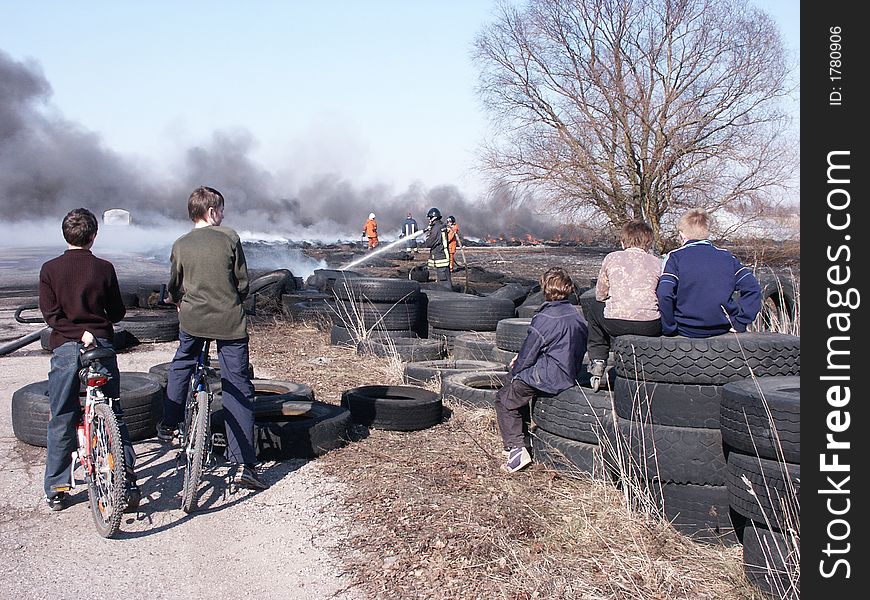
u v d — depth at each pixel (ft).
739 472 15.81
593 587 15.51
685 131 116.16
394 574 16.12
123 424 18.88
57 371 18.48
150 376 26.61
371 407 25.81
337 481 21.29
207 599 15.35
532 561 16.46
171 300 21.21
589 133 122.83
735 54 112.98
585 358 28.81
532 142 125.29
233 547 17.56
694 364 17.65
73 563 16.72
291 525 18.65
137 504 18.49
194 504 19.22
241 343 20.43
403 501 19.61
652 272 21.43
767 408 15.14
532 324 21.95
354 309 41.32
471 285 80.79
